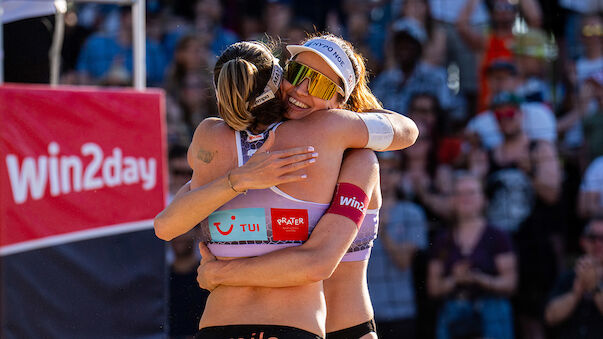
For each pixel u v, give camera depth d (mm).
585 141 22469
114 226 13766
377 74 25078
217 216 8211
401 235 22219
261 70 8172
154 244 14289
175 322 20578
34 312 12688
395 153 22922
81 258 13320
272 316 7820
